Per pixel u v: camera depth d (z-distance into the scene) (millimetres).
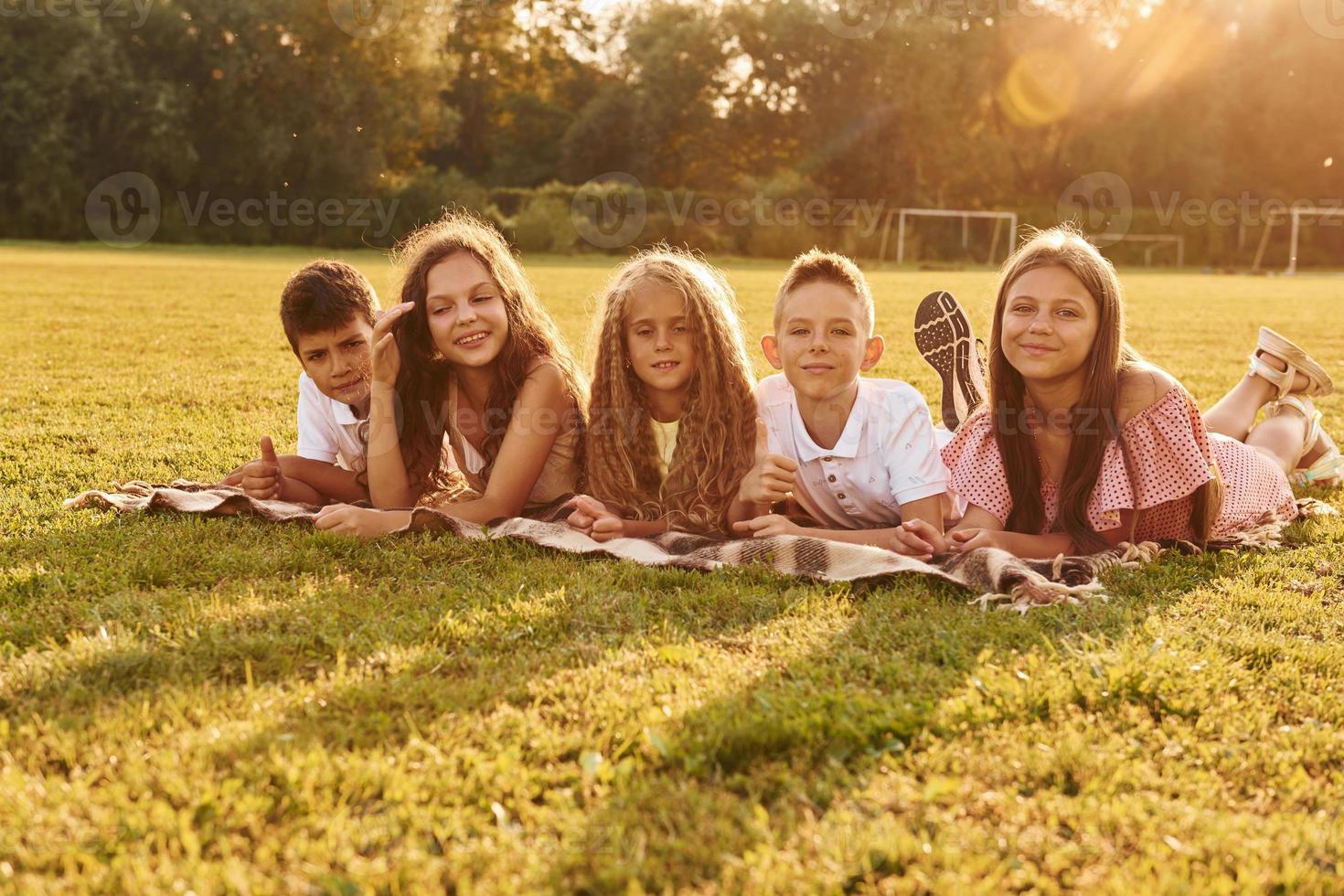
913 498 2928
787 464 2811
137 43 32844
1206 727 1805
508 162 43281
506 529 2879
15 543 2715
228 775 1595
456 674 1995
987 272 29484
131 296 13117
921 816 1530
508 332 3041
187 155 32250
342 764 1618
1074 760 1674
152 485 3295
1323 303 16547
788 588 2551
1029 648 2139
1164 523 2930
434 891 1354
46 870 1386
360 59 33250
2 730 1693
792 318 2812
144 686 1905
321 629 2168
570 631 2236
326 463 3338
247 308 11734
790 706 1819
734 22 39188
